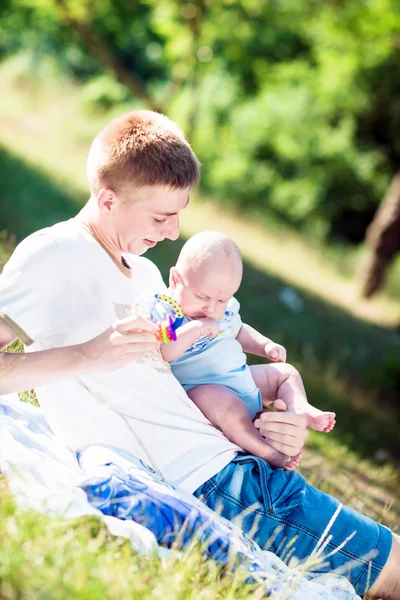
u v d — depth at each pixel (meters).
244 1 15.58
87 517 2.28
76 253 2.56
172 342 2.63
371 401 9.45
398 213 14.65
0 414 2.68
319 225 20.44
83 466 2.57
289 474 2.75
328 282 16.03
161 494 2.48
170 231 2.67
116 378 2.63
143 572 2.19
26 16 17.12
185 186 2.60
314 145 20.55
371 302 15.11
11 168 12.84
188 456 2.67
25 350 2.69
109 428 2.64
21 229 9.81
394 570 2.75
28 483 2.33
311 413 2.89
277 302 12.12
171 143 2.59
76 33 17.12
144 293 2.69
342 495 4.40
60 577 1.91
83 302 2.58
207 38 16.11
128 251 2.68
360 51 15.96
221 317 2.80
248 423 2.77
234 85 21.39
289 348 10.32
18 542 2.00
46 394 2.69
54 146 17.22
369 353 11.45
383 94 19.94
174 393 2.69
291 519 2.69
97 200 2.61
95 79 22.83
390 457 7.05
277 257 16.20
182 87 18.89
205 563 2.35
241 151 20.88
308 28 17.50
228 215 18.55
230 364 2.84
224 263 2.72
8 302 2.48
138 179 2.53
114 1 16.25
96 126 20.48
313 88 20.83
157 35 22.97
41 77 22.62
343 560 2.71
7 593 1.83
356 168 20.50
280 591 2.40
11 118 18.88
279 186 20.44
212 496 2.67
